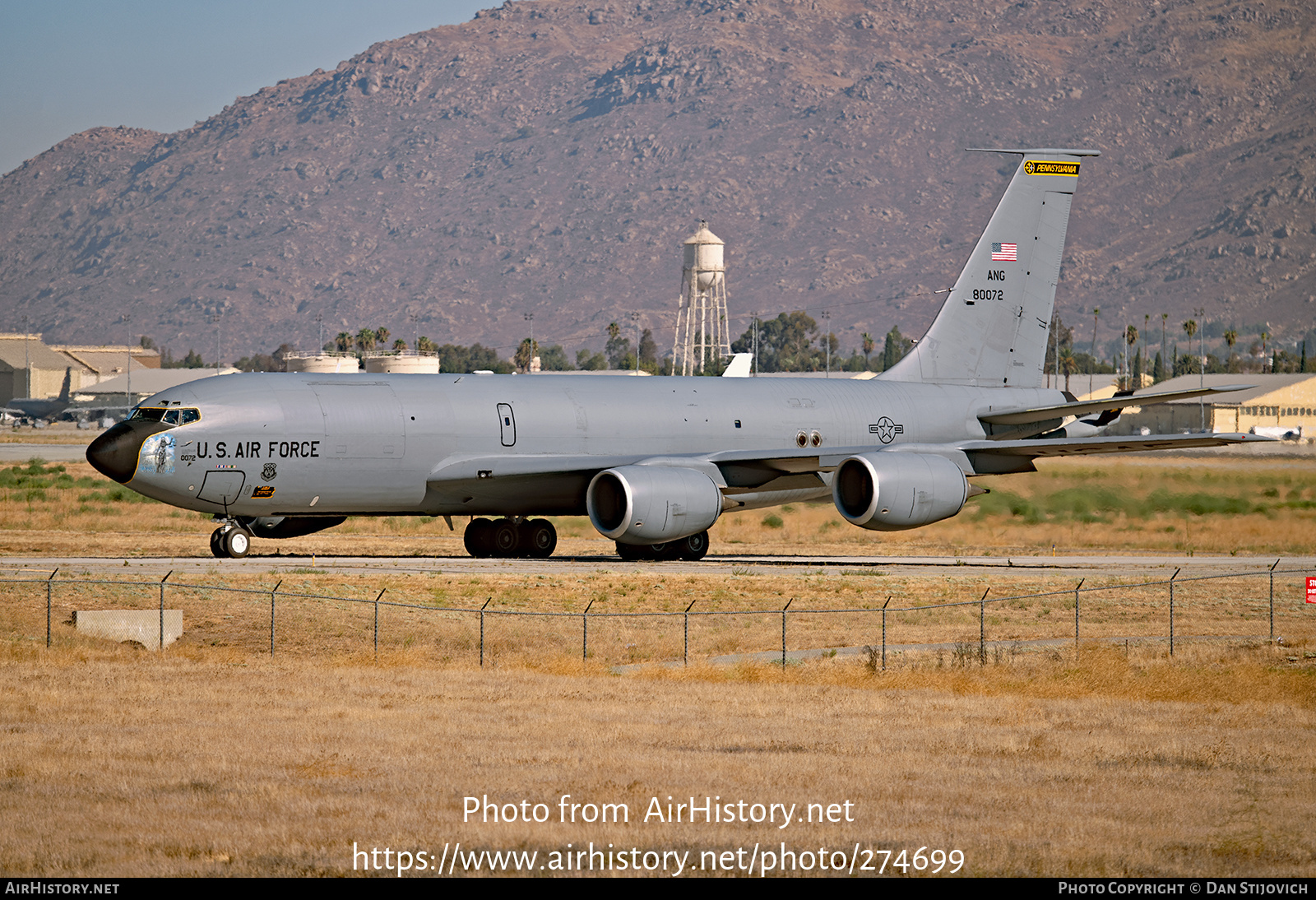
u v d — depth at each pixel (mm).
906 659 81312
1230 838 43219
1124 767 53094
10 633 84438
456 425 118375
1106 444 119500
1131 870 40000
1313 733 60312
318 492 114000
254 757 52656
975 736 58469
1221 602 106625
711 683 72688
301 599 95125
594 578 108000
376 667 77000
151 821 43875
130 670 73312
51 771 50000
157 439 108250
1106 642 89312
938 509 120375
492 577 106438
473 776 50250
